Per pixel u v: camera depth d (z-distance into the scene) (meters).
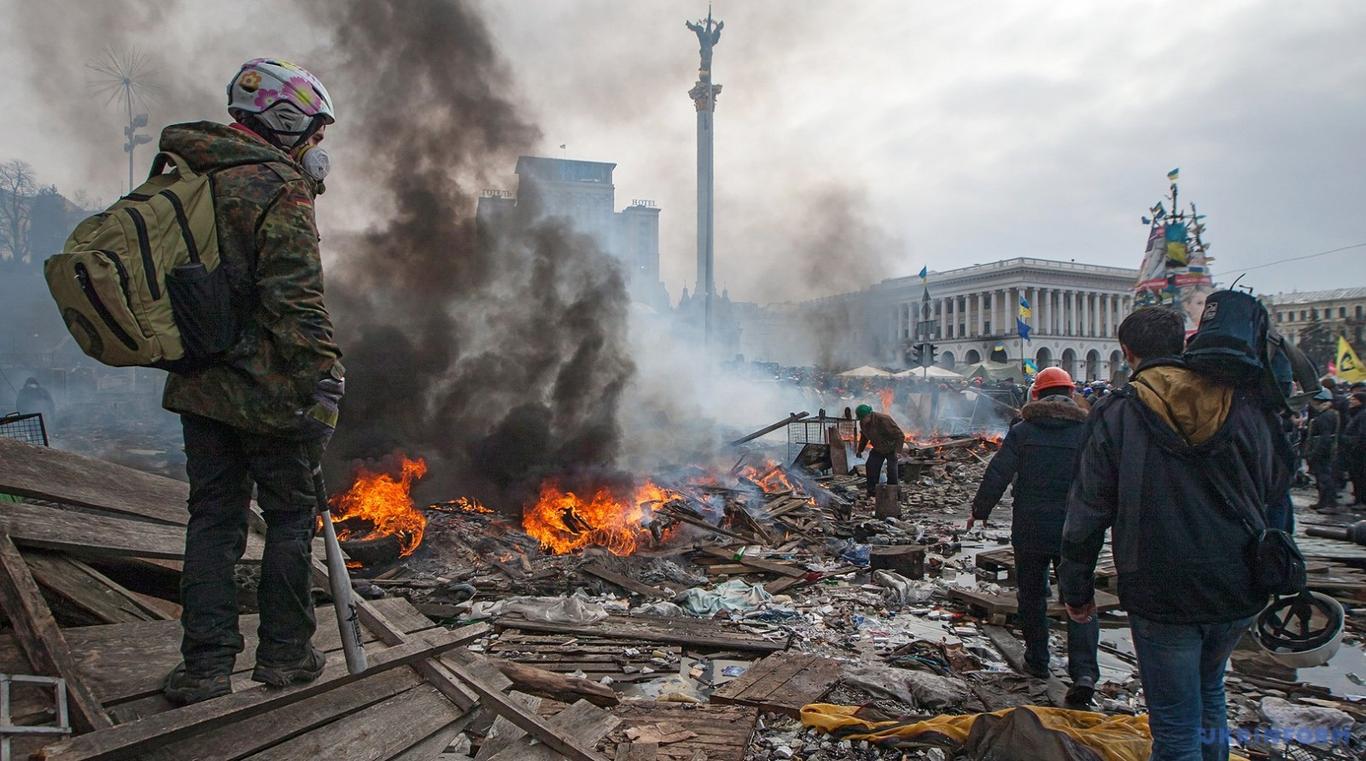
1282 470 2.58
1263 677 4.70
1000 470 4.51
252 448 2.19
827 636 5.39
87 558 2.89
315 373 2.09
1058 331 80.12
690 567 7.38
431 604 5.67
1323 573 7.25
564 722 3.19
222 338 2.03
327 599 3.41
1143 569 2.49
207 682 2.18
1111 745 3.18
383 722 2.51
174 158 2.08
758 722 3.84
